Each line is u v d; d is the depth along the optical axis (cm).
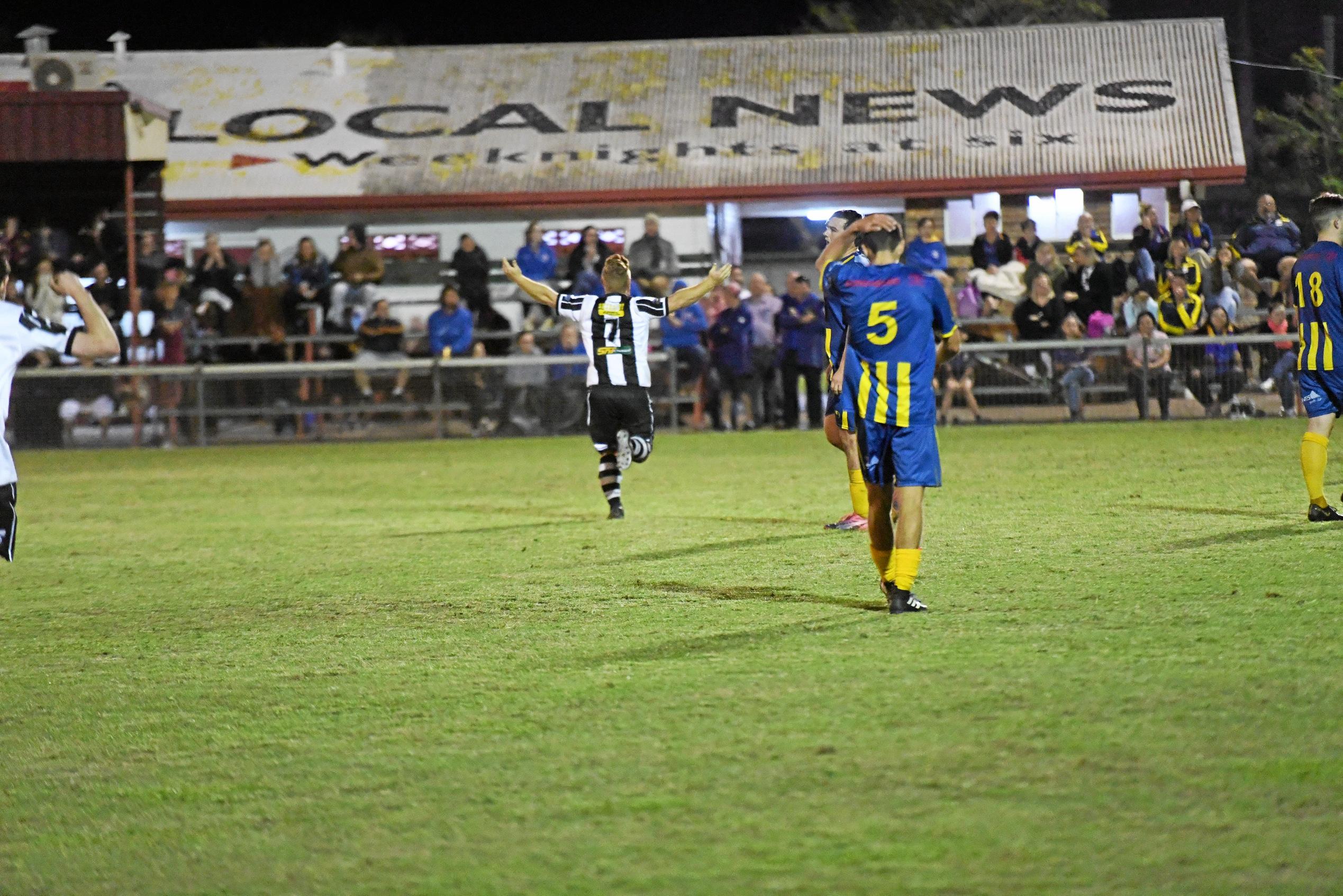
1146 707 1288
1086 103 7031
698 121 7144
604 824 1066
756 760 1190
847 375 1858
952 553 2245
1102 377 5134
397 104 7331
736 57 7512
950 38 7488
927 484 1766
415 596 2088
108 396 5472
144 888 1000
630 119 7188
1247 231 5512
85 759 1311
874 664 1495
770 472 3834
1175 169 6644
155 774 1257
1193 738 1193
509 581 2180
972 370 5203
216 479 4225
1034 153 6812
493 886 965
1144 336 5094
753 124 7106
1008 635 1609
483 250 6281
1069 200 6862
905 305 1723
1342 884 906
